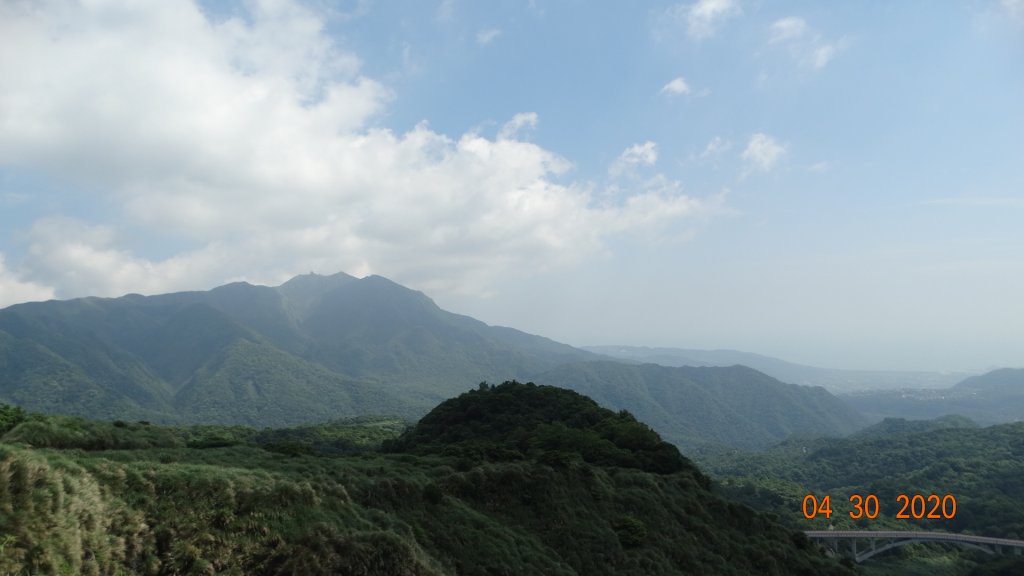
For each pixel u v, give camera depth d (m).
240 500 28.92
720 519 64.00
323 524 30.12
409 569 30.66
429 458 55.19
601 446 74.62
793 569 61.91
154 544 24.94
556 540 46.97
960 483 187.50
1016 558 115.19
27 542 20.30
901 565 123.62
